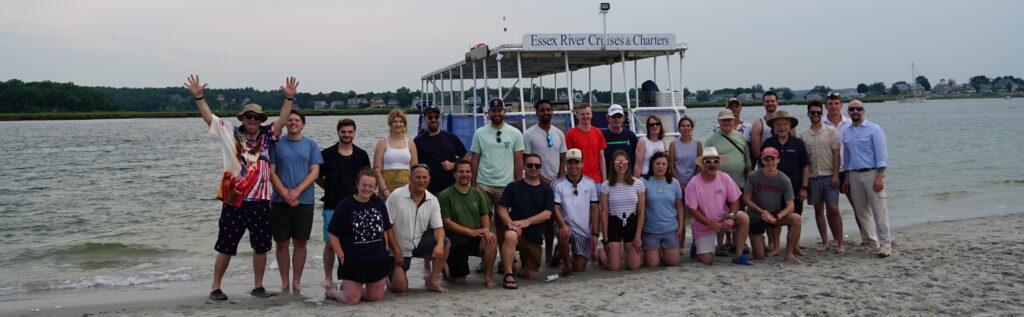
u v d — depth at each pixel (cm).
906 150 3036
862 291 705
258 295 771
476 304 702
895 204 1484
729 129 888
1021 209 1346
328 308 704
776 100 920
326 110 12631
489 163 851
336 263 981
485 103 1283
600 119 1271
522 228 790
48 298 815
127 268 1016
